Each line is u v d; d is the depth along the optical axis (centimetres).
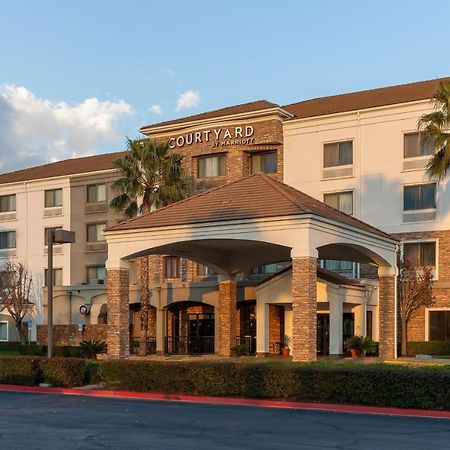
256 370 1970
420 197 4000
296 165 4334
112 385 2234
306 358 2378
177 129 4641
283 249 3278
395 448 1208
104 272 5406
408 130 4034
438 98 3192
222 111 4659
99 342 3831
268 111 4325
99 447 1216
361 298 3709
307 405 1841
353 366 1930
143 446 1227
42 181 5728
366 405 1794
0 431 1405
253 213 2519
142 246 2731
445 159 3105
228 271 3553
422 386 1731
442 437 1332
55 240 2567
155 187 4112
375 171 4116
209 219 2578
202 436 1341
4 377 2464
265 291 3631
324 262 4219
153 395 2106
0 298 5031
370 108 4134
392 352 3138
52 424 1509
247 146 4412
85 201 5528
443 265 3906
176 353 4303
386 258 3077
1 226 5888
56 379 2366
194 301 4166
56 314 4975
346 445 1239
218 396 2025
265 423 1525
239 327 4284
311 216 2408
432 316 3906
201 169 4588
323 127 4281
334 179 4228
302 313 2402
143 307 3962
